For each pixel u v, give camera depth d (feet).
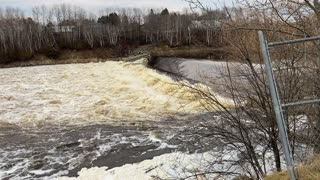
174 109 53.78
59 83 93.09
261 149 24.62
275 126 19.86
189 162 29.50
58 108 61.05
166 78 76.18
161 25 235.81
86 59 214.28
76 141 42.32
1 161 36.50
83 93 73.36
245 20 19.26
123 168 32.65
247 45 19.65
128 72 106.93
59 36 246.06
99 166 33.96
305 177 14.19
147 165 32.42
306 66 17.37
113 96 68.44
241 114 22.21
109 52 231.30
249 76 20.04
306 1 15.69
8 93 78.43
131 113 54.39
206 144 29.40
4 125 51.19
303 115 18.54
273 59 18.78
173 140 38.40
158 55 185.16
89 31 244.42
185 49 171.73
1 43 219.61
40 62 206.49
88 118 53.42
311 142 17.70
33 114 56.70
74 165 34.73
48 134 45.98
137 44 249.75
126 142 40.55
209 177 24.34
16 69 165.07
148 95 64.44
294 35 17.12
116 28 256.52
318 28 16.34
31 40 225.76
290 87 18.21
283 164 21.54
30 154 38.47
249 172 21.21
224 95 27.48
